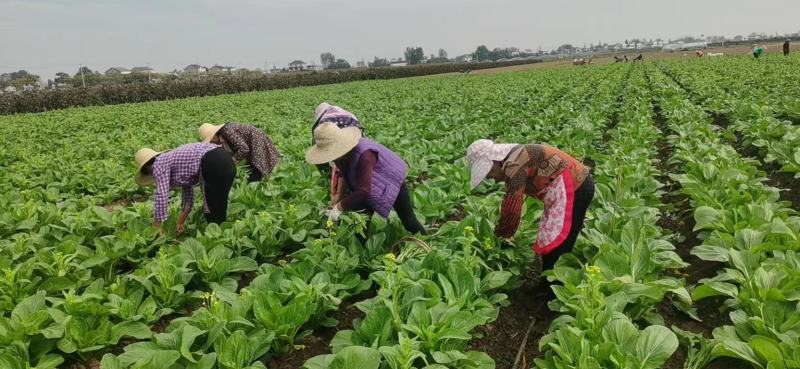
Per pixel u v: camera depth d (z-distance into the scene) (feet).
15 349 13.71
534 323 16.88
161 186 20.86
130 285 17.63
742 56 167.94
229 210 24.61
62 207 26.99
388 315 13.79
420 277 15.90
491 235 18.71
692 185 23.89
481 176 16.40
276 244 21.35
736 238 17.60
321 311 16.22
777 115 46.44
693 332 15.75
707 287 15.07
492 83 112.06
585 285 13.73
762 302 14.01
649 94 69.56
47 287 17.56
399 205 20.17
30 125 69.97
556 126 46.88
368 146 19.10
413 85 126.21
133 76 267.18
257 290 15.17
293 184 28.45
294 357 15.37
